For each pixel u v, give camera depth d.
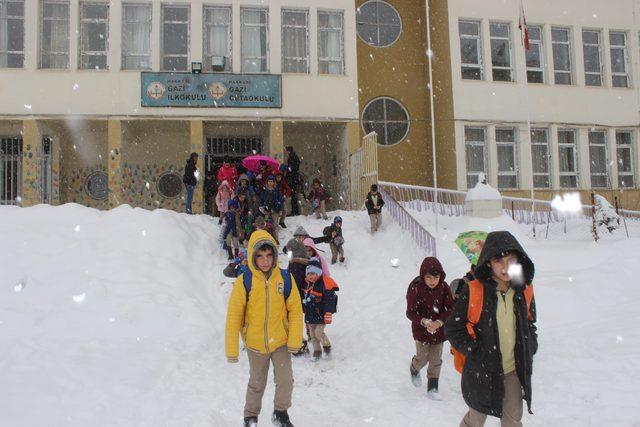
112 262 9.84
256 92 18.45
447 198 19.66
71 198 19.33
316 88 18.86
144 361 6.37
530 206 19.34
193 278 10.35
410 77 21.89
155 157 19.86
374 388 5.88
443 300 5.48
